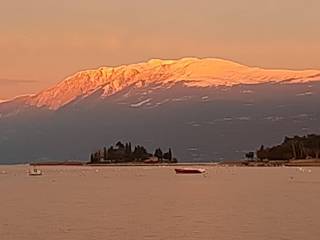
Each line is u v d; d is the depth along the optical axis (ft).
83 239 335.47
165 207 507.71
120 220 411.54
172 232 357.20
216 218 421.18
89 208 498.69
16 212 466.29
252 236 342.03
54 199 605.31
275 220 404.77
